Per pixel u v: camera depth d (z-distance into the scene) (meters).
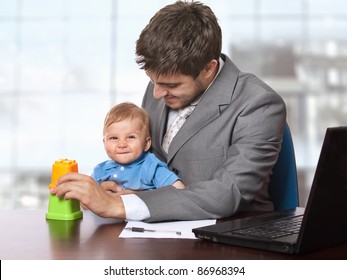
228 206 1.32
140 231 1.16
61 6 3.95
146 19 3.92
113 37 3.94
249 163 1.39
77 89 3.98
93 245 1.05
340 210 1.02
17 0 3.96
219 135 1.51
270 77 3.91
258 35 3.89
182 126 1.56
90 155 4.00
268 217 1.23
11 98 4.00
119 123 1.57
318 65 3.89
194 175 1.54
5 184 4.02
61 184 1.25
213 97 1.53
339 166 0.98
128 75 3.95
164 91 1.44
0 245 1.05
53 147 4.00
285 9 3.87
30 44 3.98
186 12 1.41
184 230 1.17
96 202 1.22
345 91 3.88
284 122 1.53
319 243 1.00
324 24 3.87
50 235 1.13
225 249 1.02
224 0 3.88
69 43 3.97
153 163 1.56
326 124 3.91
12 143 4.02
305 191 3.88
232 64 1.60
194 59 1.37
